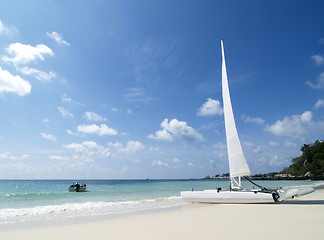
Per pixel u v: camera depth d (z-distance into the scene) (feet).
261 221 26.81
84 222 32.48
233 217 30.68
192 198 52.29
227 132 55.93
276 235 19.84
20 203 66.03
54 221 34.04
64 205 57.93
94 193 106.63
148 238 21.09
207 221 28.48
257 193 45.27
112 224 29.81
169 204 56.39
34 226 29.91
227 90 57.41
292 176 347.56
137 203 60.54
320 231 20.97
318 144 345.31
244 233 21.07
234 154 53.11
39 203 65.57
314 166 315.99
